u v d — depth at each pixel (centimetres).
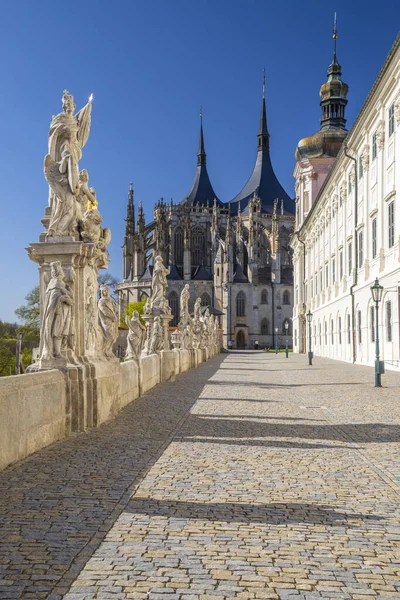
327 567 638
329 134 9319
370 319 4669
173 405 2091
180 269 16025
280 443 1356
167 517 802
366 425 1636
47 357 1423
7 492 906
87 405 1530
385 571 629
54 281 1438
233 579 605
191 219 16338
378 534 743
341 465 1128
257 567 636
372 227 4522
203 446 1309
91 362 1566
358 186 5084
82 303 1538
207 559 655
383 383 3038
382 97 4084
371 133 4512
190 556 663
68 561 643
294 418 1777
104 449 1253
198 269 16138
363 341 4950
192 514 816
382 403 2173
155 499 886
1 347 8644
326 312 7025
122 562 643
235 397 2405
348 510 843
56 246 1483
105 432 1470
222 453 1234
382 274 4138
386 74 3866
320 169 9350
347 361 5697
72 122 1530
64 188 1518
